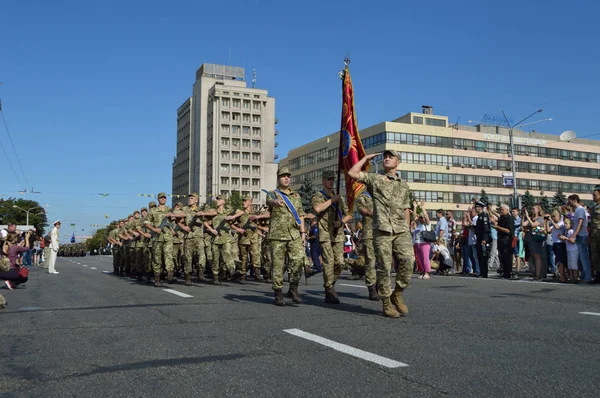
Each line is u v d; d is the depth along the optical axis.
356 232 18.34
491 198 85.88
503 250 14.42
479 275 15.74
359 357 4.61
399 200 7.07
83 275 18.64
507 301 8.56
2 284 13.97
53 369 4.37
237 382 3.89
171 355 4.79
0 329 6.30
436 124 85.31
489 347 4.99
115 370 4.30
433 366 4.29
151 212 13.10
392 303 7.15
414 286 11.53
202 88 117.19
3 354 4.95
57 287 12.66
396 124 79.81
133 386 3.85
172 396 3.61
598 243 12.05
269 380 3.93
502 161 87.62
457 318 6.76
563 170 93.25
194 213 13.76
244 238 14.10
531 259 14.28
